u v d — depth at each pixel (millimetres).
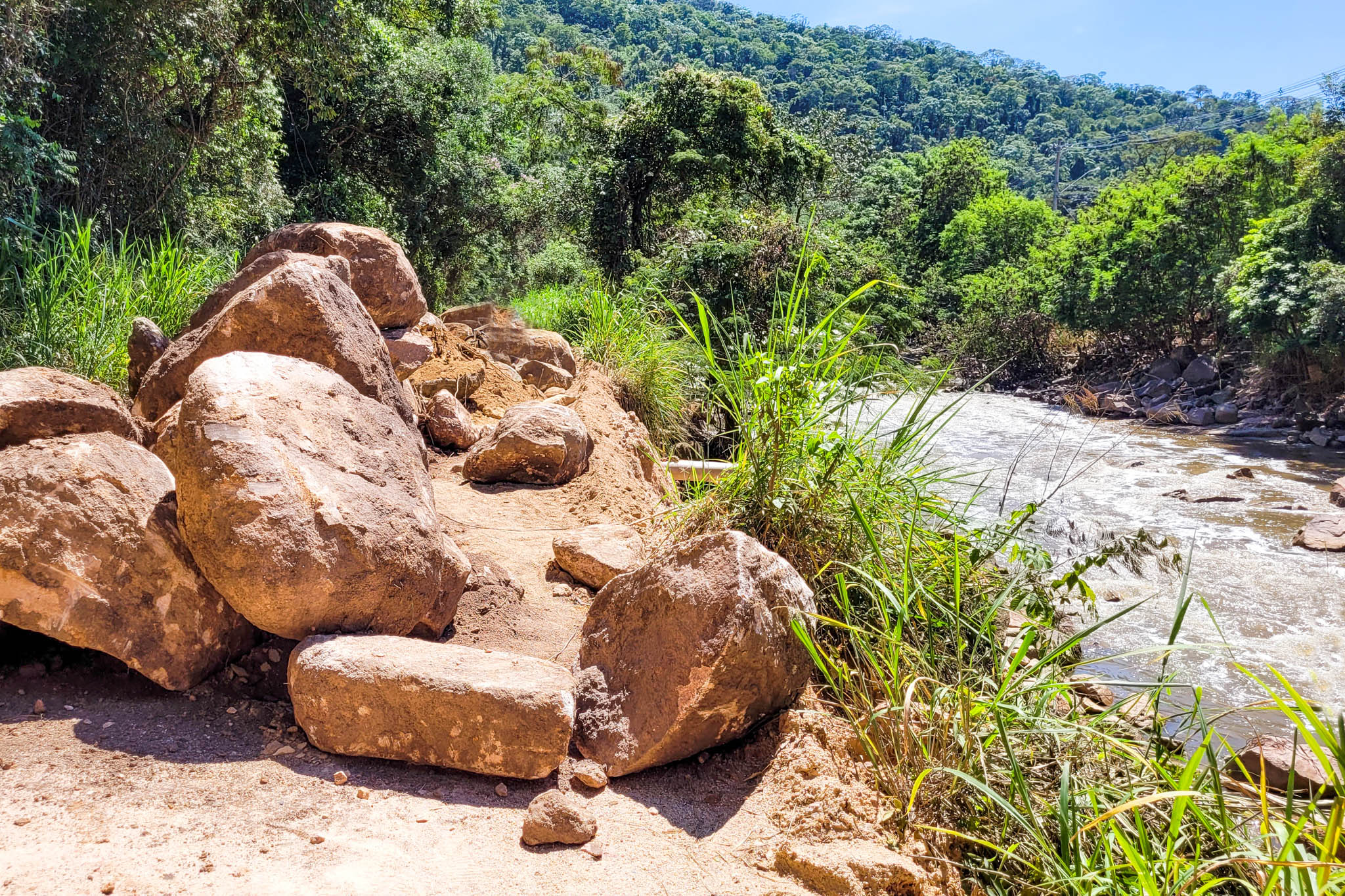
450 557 3471
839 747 2959
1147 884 2258
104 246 6285
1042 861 2607
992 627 3648
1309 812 2262
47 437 3111
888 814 2723
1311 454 19516
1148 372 30078
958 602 3490
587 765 2850
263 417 3117
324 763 2701
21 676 2871
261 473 2941
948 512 4039
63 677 2918
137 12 9297
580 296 10945
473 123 25062
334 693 2688
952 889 2518
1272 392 25766
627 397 8773
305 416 3301
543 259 24141
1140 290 30922
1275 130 32438
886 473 4078
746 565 3031
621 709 3047
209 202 11805
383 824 2420
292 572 2865
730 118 24141
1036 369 32656
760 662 2908
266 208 14383
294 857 2197
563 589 4180
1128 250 31594
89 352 5219
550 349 8086
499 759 2688
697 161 23203
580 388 7625
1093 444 20047
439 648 2994
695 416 9422
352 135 21891
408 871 2215
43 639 3041
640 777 2920
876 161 70125
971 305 36656
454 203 24141
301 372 3486
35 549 2705
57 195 8625
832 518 3863
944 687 3053
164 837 2195
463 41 24219
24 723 2641
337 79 15500
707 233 14352
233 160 12695
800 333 4191
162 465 3238
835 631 3652
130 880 1993
